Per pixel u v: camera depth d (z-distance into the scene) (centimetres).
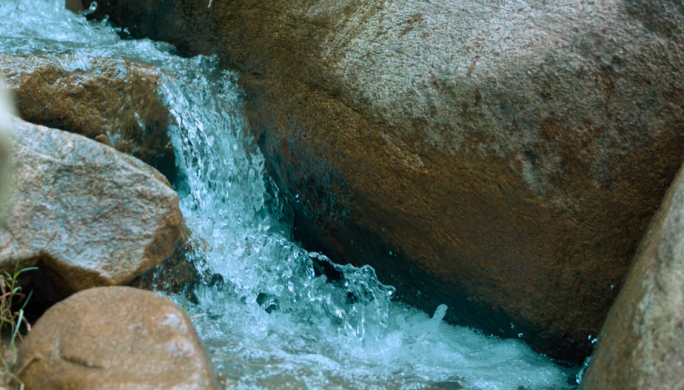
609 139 301
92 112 368
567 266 319
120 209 281
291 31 405
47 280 278
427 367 328
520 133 310
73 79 362
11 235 264
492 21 329
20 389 215
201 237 369
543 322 336
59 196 276
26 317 286
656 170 302
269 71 404
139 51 453
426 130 330
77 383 209
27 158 275
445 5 351
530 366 335
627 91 299
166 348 224
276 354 317
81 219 276
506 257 329
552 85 304
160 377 213
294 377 292
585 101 301
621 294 274
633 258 295
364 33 371
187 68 435
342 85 361
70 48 428
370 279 392
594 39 301
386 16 369
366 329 370
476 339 365
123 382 209
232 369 286
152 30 504
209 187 415
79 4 548
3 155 272
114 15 533
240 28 436
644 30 298
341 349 342
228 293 364
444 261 346
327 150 360
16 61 348
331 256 406
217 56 447
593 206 308
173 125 400
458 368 331
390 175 340
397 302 390
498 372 327
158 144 400
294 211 416
